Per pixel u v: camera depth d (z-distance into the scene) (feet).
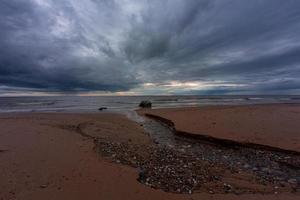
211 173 21.06
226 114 59.82
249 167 23.38
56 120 53.42
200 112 67.72
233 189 17.60
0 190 15.52
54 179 17.81
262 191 17.33
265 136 33.09
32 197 14.69
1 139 30.66
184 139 36.86
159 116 61.41
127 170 20.68
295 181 19.63
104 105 134.62
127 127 47.62
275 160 25.25
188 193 16.63
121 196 15.57
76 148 27.71
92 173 19.54
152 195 15.97
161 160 24.58
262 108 77.92
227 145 31.73
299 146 27.81
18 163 21.13
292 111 65.05
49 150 25.99
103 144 31.14
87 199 14.88
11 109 99.76
